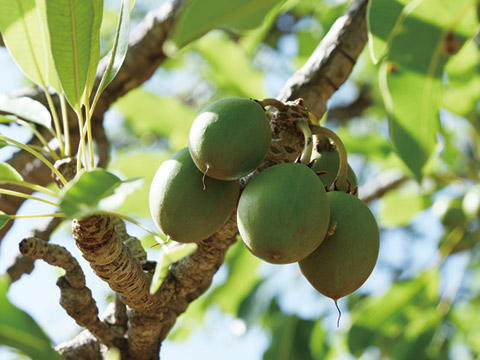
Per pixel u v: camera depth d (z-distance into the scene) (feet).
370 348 2.27
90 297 1.37
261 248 1.20
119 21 1.36
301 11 3.10
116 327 1.44
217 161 1.22
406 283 2.26
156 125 2.31
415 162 1.58
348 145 2.48
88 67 1.29
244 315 2.30
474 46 2.08
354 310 2.35
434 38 1.46
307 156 1.32
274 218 1.19
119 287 1.30
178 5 1.93
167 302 1.40
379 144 2.45
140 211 2.03
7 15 1.39
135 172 2.08
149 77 1.97
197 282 1.41
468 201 2.32
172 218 1.25
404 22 1.44
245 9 0.99
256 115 1.25
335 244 1.25
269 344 2.24
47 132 1.89
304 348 2.23
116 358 1.16
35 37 1.41
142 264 1.42
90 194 1.04
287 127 1.37
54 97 1.88
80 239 1.23
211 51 2.27
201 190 1.25
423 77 1.51
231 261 2.30
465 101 2.28
